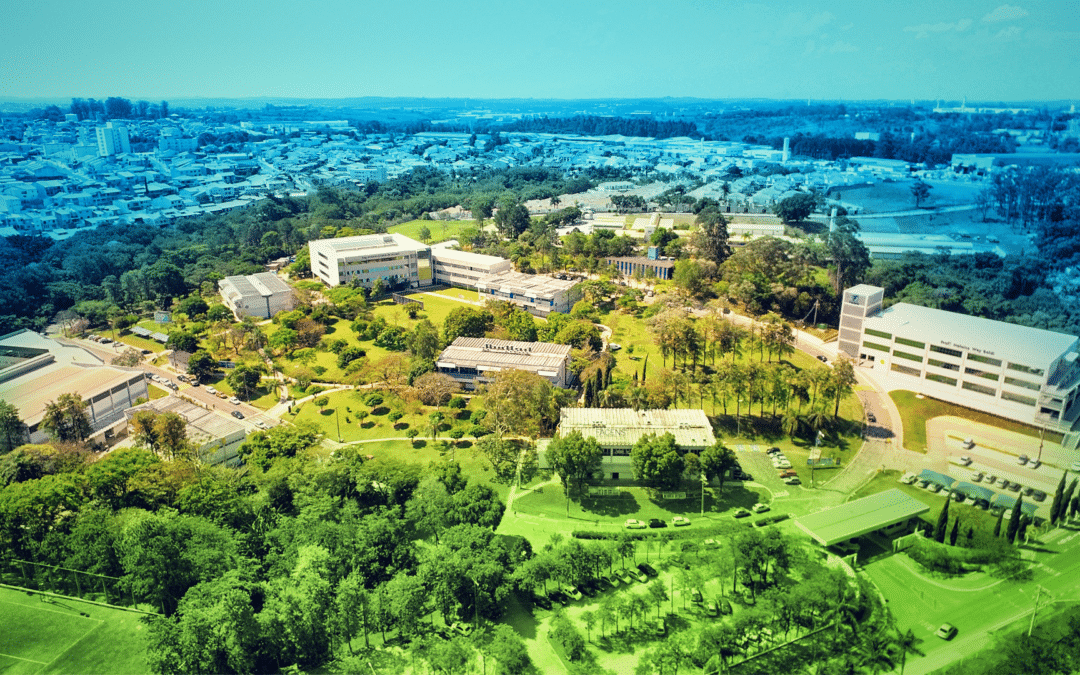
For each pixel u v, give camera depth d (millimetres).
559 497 193250
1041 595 152125
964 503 186000
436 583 148000
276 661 138250
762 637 143875
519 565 155500
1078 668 132125
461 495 174875
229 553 154875
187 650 130375
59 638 143250
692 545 165125
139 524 151625
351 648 142375
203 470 186250
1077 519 178625
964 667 131625
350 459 191000
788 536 164625
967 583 157125
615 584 158500
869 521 170000
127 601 153625
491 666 135875
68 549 159125
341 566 155875
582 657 137375
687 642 138250
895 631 140375
